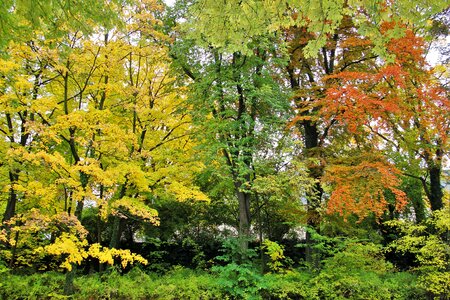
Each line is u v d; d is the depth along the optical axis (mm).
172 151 12234
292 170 10969
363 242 11609
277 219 17344
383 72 9094
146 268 15383
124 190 11547
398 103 9203
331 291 9914
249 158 11820
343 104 9344
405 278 11430
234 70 12109
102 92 10617
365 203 8555
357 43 10977
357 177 9016
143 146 12078
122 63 10859
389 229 15992
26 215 8523
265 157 12406
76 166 8477
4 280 10766
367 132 11734
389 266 11188
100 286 11062
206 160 11891
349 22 12281
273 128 11992
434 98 9039
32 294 10148
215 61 12711
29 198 10086
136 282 11828
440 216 9398
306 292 10195
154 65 11781
